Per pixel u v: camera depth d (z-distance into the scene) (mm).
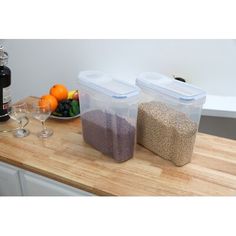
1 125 1439
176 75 1856
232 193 992
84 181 1046
